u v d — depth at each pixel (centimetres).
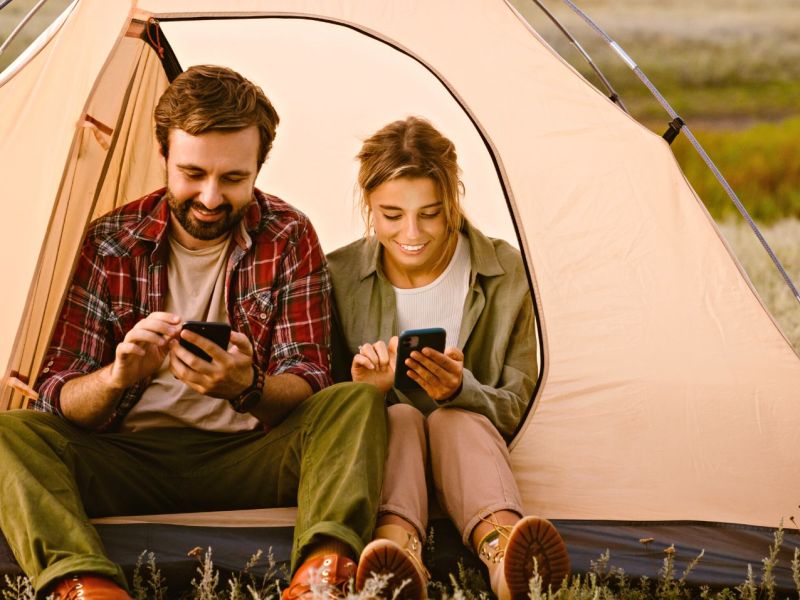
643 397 336
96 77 309
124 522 293
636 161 357
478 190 401
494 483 287
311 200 425
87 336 315
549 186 356
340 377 352
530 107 362
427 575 274
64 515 258
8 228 308
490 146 358
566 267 349
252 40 398
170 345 286
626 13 1828
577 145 359
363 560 244
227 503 306
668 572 296
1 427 276
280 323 328
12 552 275
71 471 283
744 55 1666
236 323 328
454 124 404
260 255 329
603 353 341
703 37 1739
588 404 335
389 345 320
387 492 284
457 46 366
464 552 292
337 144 420
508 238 401
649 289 347
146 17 340
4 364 301
